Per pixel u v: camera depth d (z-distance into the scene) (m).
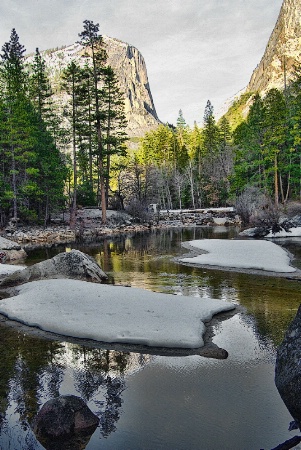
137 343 7.81
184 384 6.12
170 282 14.15
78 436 4.77
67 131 45.69
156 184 66.56
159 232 36.91
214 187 67.94
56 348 7.75
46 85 43.19
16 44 42.47
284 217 34.16
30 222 37.84
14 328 8.98
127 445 4.55
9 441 4.67
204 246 23.41
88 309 9.70
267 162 45.59
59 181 36.88
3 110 32.72
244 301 11.25
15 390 6.02
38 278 13.88
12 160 32.53
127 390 5.97
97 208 45.72
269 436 4.70
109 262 19.33
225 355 7.22
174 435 4.76
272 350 7.47
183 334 8.04
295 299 11.43
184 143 87.88
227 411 5.29
